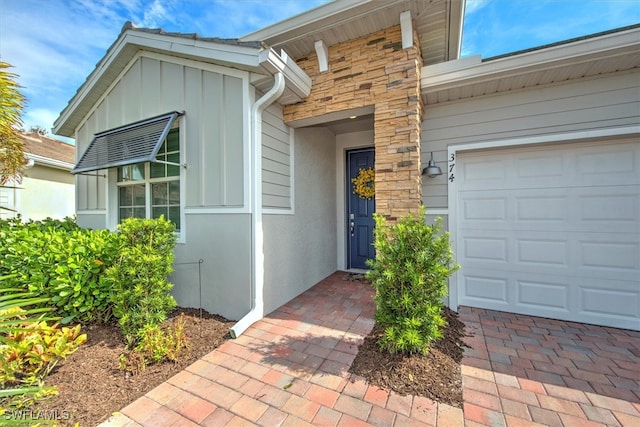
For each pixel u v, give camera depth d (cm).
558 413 176
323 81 364
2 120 353
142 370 221
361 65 341
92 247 297
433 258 229
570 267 323
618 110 289
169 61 379
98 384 206
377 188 326
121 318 264
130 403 189
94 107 493
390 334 223
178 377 218
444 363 226
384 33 330
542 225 335
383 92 327
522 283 344
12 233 358
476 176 363
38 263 300
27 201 836
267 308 344
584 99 301
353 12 310
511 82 312
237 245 330
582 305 318
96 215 496
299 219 432
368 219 564
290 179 410
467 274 369
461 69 310
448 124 358
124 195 455
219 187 343
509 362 233
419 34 345
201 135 355
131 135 396
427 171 352
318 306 371
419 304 224
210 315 340
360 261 572
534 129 319
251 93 329
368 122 491
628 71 285
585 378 212
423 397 192
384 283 234
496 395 193
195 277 358
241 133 328
